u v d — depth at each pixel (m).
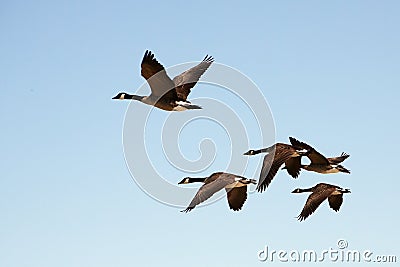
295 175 28.16
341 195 29.45
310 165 28.97
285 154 26.47
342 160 29.92
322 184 29.27
